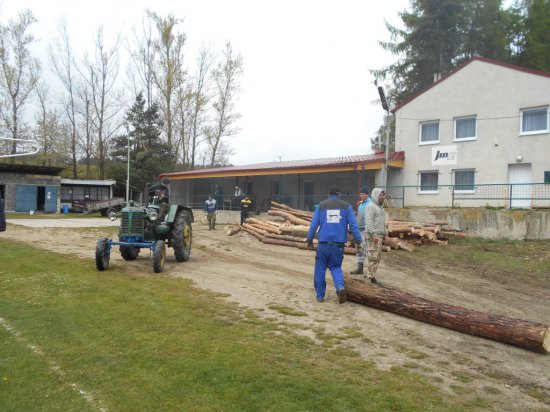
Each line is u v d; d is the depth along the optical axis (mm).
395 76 32281
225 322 5426
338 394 3551
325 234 6543
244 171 24062
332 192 6656
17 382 3645
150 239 9656
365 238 8133
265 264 10266
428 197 19766
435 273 9453
